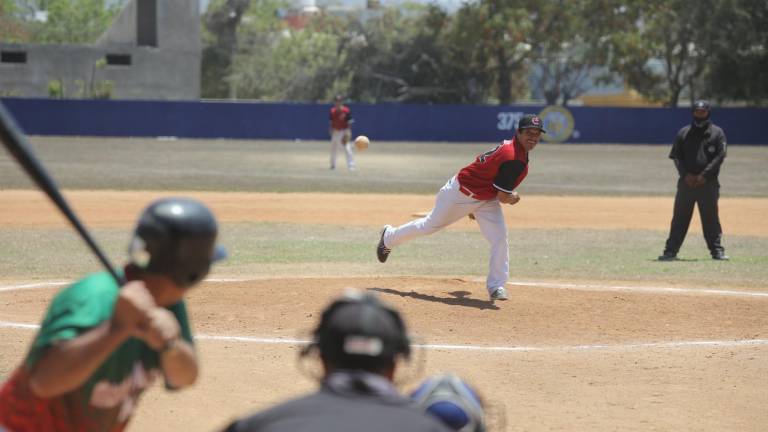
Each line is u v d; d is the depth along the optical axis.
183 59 178.62
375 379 6.96
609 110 149.25
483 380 21.19
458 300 29.86
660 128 149.62
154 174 82.56
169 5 176.62
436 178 84.31
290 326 26.20
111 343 7.84
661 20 182.62
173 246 8.20
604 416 18.62
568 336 25.83
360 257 40.94
